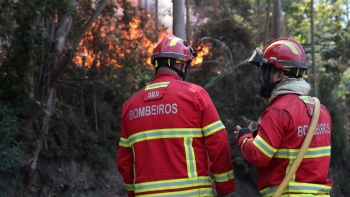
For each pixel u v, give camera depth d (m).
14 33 7.60
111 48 10.86
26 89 8.15
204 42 13.57
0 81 7.87
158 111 3.00
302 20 17.55
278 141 2.80
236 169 12.20
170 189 2.91
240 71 13.66
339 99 15.04
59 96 10.20
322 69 16.50
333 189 13.74
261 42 15.80
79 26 10.45
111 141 10.78
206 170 3.03
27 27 7.59
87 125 10.14
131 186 3.29
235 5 17.03
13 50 7.79
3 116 7.20
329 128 3.08
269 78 3.06
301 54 3.03
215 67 13.66
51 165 9.09
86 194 9.38
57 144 9.41
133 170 3.25
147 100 3.06
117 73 11.00
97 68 10.59
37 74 8.50
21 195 8.29
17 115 8.30
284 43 3.05
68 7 7.64
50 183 8.86
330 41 17.62
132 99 3.19
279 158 2.86
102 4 8.62
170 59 3.14
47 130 8.73
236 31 13.86
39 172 8.79
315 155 2.88
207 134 2.98
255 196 11.83
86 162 9.75
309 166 2.85
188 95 3.00
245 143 2.93
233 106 13.48
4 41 7.82
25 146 7.94
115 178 10.09
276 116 2.83
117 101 11.14
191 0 14.65
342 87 16.25
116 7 10.93
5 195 7.69
